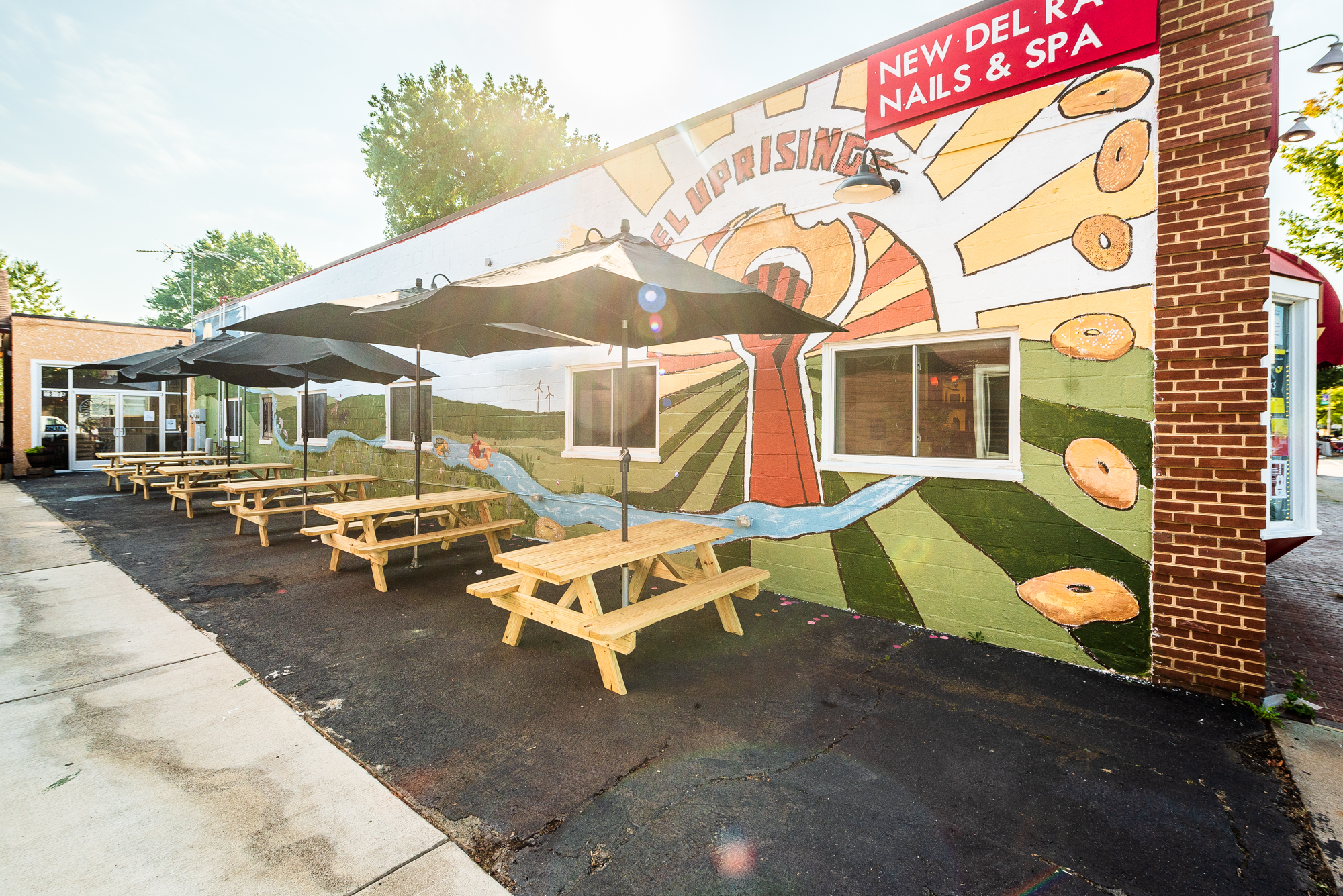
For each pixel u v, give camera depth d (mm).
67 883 1950
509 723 3061
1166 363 3471
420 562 6379
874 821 2326
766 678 3602
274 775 2590
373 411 10031
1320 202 10320
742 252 5277
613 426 6535
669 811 2377
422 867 2059
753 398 5273
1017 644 4031
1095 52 3637
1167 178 3447
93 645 4047
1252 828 2293
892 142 4445
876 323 4562
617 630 3287
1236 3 3213
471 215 7895
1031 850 2176
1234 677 3307
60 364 16188
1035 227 3891
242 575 5867
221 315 14836
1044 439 3895
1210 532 3357
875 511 4625
